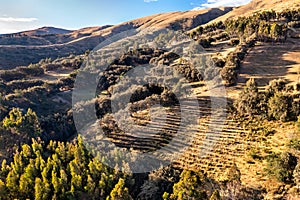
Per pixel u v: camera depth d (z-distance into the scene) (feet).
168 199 109.81
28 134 193.57
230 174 115.85
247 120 160.56
